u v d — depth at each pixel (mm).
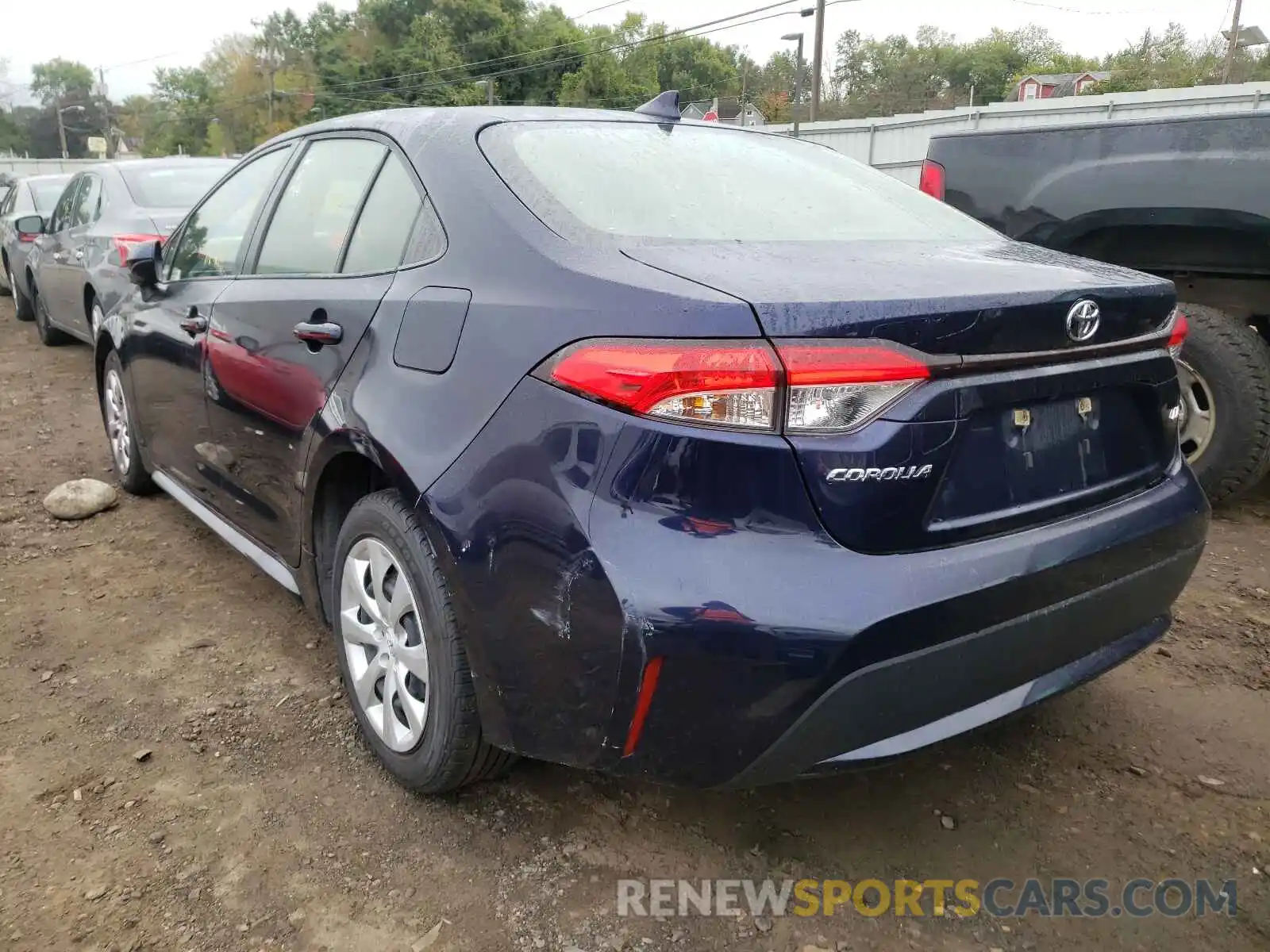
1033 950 1955
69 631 3203
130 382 4027
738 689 1691
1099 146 4137
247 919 1982
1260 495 4645
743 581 1669
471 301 2074
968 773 2529
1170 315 2305
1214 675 2990
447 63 63219
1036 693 2055
